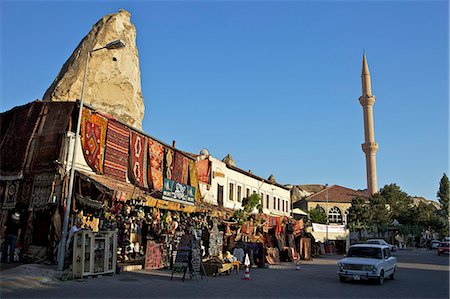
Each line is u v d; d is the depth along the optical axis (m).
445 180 87.94
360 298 12.13
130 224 19.67
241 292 12.63
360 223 61.78
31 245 16.59
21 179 17.73
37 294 10.52
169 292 11.96
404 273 21.48
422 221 75.50
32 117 18.88
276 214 45.31
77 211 17.02
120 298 10.44
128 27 50.72
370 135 89.06
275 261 26.97
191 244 15.73
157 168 24.36
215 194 32.22
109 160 20.25
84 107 18.69
